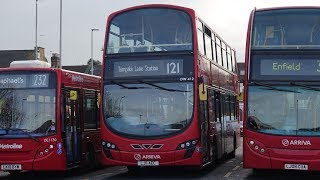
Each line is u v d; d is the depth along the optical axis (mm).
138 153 13977
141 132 14117
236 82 23000
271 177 14961
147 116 14219
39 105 14461
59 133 14281
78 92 15945
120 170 17625
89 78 17047
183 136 13969
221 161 20281
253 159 13180
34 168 14086
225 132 19000
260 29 13805
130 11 14977
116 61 14742
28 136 14180
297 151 12961
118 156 14125
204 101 15094
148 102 14312
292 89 13305
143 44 14719
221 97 18453
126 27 14938
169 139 13953
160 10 14875
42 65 15438
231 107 21047
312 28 13625
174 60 14477
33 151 14141
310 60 13398
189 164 13945
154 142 13961
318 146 12914
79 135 15828
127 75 14602
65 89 14906
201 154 14172
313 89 13227
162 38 14688
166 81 14391
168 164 13898
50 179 14914
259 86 13461
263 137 13156
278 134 13094
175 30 14703
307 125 13062
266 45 13656
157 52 14578
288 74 13406
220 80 18438
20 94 14547
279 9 13922
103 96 14617
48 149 14156
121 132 14188
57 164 14156
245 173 16078
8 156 14188
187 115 14133
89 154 16812
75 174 16375
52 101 14430
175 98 14234
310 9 13797
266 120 13266
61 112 14508
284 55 13500
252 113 13375
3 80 14672
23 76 14633
